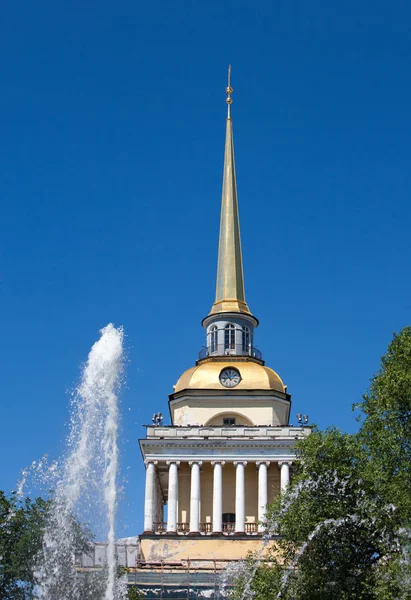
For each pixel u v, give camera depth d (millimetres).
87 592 70500
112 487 69500
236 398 110688
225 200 127625
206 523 105625
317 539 71688
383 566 67062
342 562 71188
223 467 107312
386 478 69625
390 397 71375
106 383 69188
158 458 106375
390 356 75062
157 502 109375
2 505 74375
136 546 102938
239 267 123250
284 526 73125
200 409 110438
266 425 108562
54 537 70500
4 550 73000
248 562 80062
